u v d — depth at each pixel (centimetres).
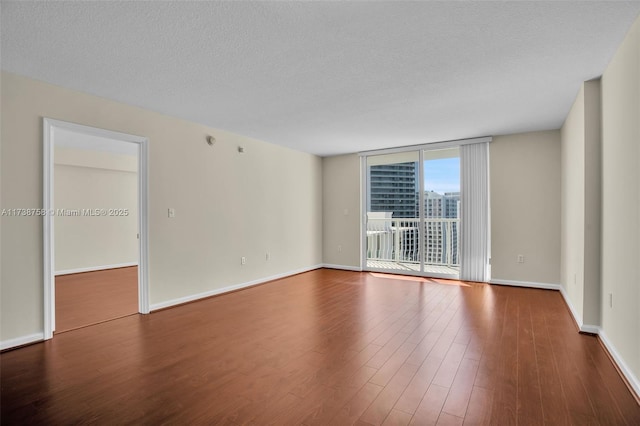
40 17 197
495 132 489
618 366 237
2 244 273
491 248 518
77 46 233
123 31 214
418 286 507
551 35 223
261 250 537
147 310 375
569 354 263
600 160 292
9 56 248
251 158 519
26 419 182
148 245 378
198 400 201
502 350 272
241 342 292
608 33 221
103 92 323
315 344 287
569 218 393
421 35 222
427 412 188
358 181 643
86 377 229
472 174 530
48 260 298
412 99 347
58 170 613
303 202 635
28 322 287
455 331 316
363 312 378
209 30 214
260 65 266
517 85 309
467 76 289
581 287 319
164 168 395
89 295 461
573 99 348
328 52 245
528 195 491
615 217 251
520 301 419
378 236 656
